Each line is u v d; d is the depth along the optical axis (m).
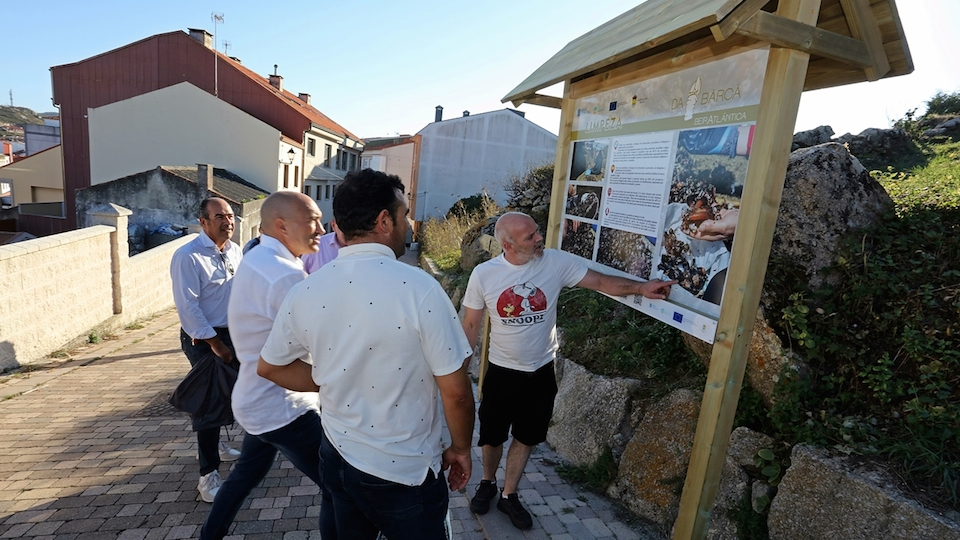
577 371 3.84
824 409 2.43
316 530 2.76
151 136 24.02
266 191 24.06
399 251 1.72
